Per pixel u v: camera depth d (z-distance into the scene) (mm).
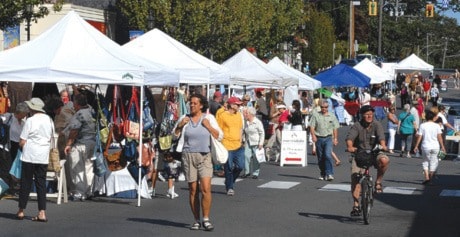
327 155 21062
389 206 16766
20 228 13039
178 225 13594
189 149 12922
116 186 16750
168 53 21375
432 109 21078
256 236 12680
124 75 15664
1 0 27250
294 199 17422
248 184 20125
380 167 14516
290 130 25609
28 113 16578
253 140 21375
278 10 55406
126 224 13602
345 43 86562
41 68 15359
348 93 45781
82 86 19469
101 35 16844
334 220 14578
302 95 37219
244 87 31828
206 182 12930
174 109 21656
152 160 17109
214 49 43469
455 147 29312
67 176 16500
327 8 93750
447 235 13242
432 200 17859
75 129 16047
